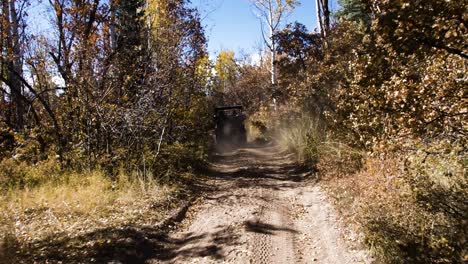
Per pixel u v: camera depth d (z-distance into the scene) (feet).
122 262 17.01
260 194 28.96
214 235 20.65
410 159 16.34
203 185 33.50
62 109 36.50
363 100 14.17
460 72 11.54
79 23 35.88
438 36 10.15
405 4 9.80
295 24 43.06
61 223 21.72
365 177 21.33
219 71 126.82
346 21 34.86
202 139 50.96
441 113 11.71
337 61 33.12
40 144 35.60
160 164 35.22
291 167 38.86
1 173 30.30
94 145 34.24
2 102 40.55
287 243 19.24
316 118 41.39
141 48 38.42
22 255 17.12
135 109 33.37
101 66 33.91
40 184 29.73
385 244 15.46
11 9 37.96
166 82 37.22
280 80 46.03
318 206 24.50
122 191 28.32
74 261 16.67
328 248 18.10
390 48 10.92
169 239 20.75
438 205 15.29
